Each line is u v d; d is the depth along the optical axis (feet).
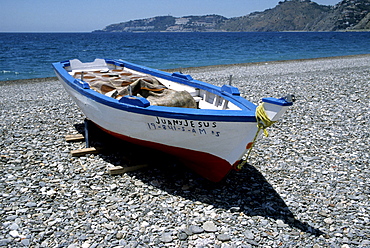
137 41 264.52
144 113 17.49
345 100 37.27
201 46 190.70
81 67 32.65
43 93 45.88
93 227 14.19
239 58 118.52
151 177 19.16
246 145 16.05
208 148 17.15
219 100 21.50
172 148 18.66
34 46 186.50
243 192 17.79
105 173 19.38
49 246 12.90
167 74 26.71
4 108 34.86
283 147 24.06
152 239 13.53
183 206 16.16
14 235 13.43
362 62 87.30
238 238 13.87
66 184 17.92
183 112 16.22
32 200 16.19
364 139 25.53
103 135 25.46
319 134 26.66
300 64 86.53
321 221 15.19
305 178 19.38
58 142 24.14
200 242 13.50
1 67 91.20
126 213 15.31
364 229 14.55
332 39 314.55
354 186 18.39
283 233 14.29
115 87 23.48
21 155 21.61
